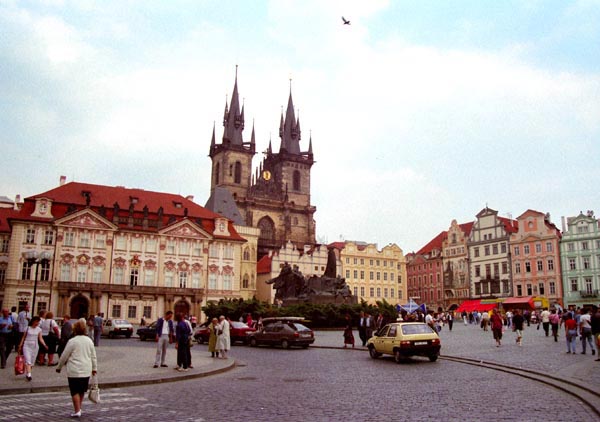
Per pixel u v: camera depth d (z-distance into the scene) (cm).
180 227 10038
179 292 9738
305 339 3909
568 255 10962
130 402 1641
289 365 2766
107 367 2536
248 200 15488
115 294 9319
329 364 2777
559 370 2252
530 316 7881
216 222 10506
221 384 2059
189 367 2492
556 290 10975
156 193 10725
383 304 5991
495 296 11994
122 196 10219
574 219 10981
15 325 2636
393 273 14062
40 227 9069
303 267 13138
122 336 5931
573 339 2998
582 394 1683
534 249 11462
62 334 2858
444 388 1883
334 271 6288
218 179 16612
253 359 3141
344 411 1461
